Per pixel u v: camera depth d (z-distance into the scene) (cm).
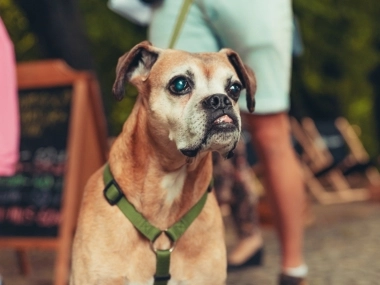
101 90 259
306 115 455
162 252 134
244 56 171
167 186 136
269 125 172
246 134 307
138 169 136
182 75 136
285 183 172
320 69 462
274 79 171
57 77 201
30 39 388
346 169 434
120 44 383
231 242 264
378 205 389
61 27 251
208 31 171
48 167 198
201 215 138
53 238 192
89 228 135
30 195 197
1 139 172
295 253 174
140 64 144
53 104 201
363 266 224
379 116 526
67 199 189
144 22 178
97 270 133
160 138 136
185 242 136
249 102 148
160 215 136
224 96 133
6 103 174
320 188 410
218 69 139
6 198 198
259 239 219
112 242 134
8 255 257
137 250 135
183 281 136
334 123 415
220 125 131
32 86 204
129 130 139
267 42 169
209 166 140
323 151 402
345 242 266
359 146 439
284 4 172
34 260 246
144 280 135
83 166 197
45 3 248
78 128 194
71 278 138
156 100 137
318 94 474
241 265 216
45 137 200
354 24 461
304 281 175
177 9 170
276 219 175
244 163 218
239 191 216
